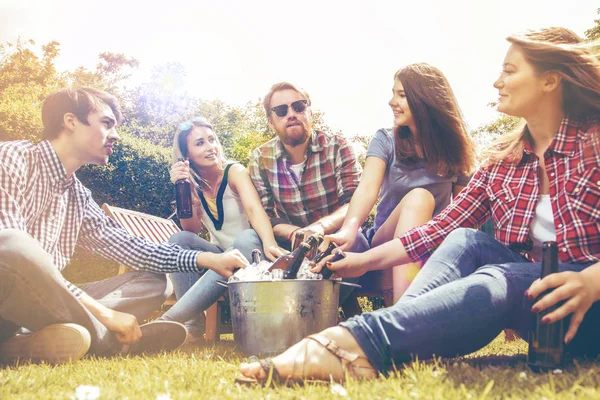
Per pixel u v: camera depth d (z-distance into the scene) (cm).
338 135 364
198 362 210
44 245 272
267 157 364
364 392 132
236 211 370
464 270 186
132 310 290
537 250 204
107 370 195
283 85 348
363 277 316
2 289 223
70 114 279
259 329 227
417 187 307
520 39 197
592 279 159
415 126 304
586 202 182
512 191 208
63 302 231
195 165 375
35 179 266
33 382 165
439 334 161
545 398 118
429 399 120
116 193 777
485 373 156
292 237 299
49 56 2592
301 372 153
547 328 160
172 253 293
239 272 243
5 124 1282
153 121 2892
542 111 199
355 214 296
